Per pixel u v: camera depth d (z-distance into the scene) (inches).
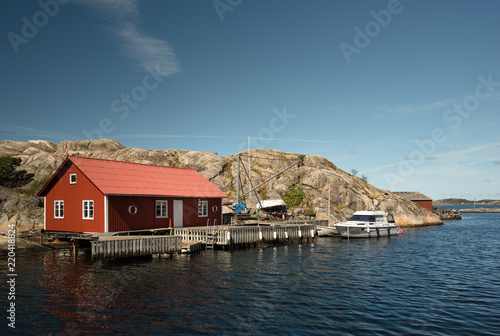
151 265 906.7
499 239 1659.7
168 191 1341.0
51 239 1227.9
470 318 535.5
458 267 940.0
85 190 1181.7
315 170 2511.1
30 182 1975.9
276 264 946.1
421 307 586.6
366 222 1710.1
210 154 2623.0
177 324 502.3
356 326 500.4
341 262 995.3
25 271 820.6
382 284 740.0
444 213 3890.3
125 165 1382.9
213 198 1535.4
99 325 496.1
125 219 1178.0
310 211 2154.3
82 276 773.9
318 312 556.4
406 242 1520.7
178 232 1256.2
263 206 1882.4
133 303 589.9
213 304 589.6
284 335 467.5
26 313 539.2
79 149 2815.0
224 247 1204.5
